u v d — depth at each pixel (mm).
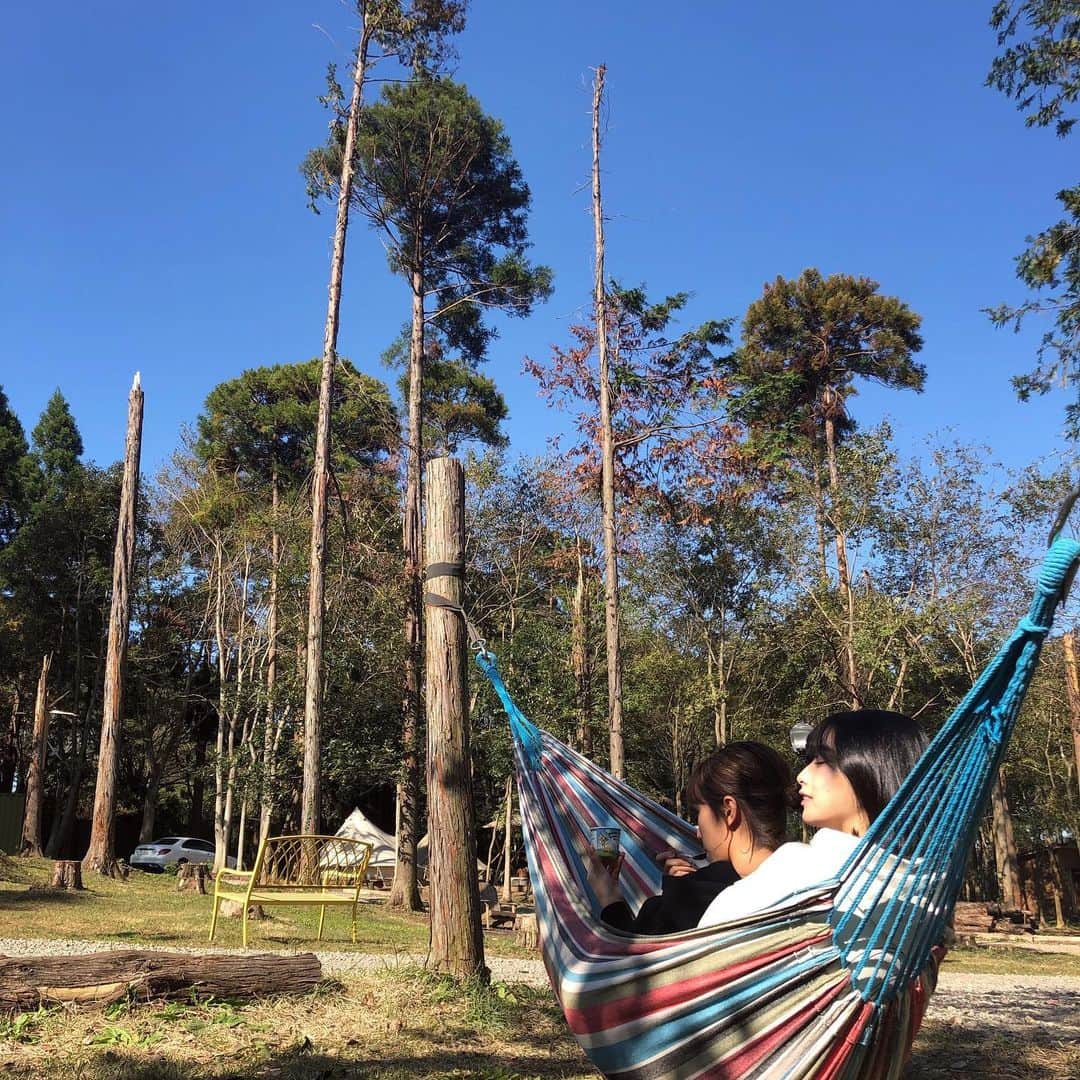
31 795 29031
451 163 21844
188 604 37875
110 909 14836
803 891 2221
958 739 2035
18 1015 5816
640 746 30969
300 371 37312
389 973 7562
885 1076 2201
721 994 2244
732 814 2635
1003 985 12633
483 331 26078
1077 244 11180
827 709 24422
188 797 48062
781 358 32562
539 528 26891
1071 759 28344
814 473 25469
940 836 2113
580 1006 2453
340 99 19922
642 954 2393
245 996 6574
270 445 37094
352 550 25344
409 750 21359
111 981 6180
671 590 26391
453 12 19453
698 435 21578
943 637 24578
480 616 25391
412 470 22312
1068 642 21578
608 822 3717
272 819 34688
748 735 25953
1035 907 29156
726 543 25500
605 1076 2438
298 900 11078
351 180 19594
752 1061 2195
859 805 2395
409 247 22594
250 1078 5000
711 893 2678
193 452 36125
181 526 35406
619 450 21453
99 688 37906
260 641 32688
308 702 18547
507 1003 7004
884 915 2104
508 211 23141
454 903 7414
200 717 40531
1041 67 11133
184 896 17516
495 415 33062
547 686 22094
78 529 37969
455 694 7617
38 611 38062
